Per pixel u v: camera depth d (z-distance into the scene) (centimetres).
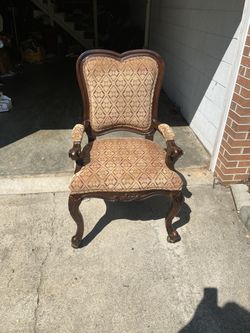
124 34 639
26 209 224
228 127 234
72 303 163
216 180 257
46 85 484
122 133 333
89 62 188
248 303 167
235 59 216
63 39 705
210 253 194
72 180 172
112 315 158
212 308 163
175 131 343
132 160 182
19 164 271
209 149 293
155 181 171
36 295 167
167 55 451
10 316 157
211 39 279
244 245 200
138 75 192
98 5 737
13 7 609
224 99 240
